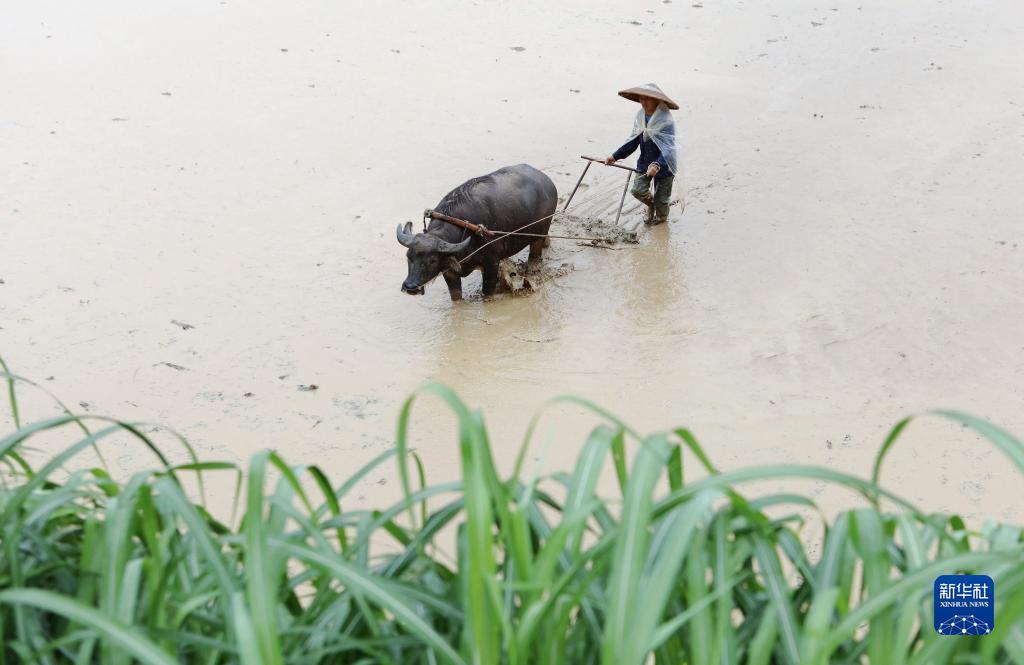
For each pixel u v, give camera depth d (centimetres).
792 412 883
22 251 1148
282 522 242
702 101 1573
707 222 1248
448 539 688
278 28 1844
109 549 223
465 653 203
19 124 1457
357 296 1089
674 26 1878
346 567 210
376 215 1251
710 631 194
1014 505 757
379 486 788
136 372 944
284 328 1025
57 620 254
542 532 230
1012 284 1088
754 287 1101
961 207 1260
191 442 844
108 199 1270
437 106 1551
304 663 217
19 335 995
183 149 1403
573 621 285
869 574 200
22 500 251
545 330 1030
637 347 995
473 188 1085
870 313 1041
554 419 876
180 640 214
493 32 1844
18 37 1766
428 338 1013
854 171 1360
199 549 252
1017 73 1667
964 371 940
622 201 1220
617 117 1525
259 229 1215
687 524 195
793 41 1809
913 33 1841
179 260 1144
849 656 215
